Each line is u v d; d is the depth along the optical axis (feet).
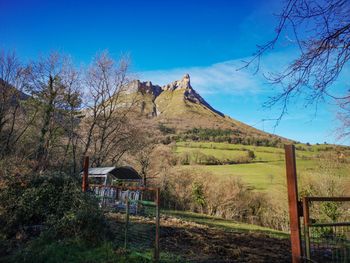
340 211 67.67
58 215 33.19
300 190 79.66
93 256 26.21
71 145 107.34
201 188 114.21
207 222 69.10
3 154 81.20
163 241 33.47
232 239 40.55
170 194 118.42
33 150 95.50
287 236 51.90
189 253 29.12
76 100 104.58
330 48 12.33
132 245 29.48
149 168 123.03
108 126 111.96
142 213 56.85
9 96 95.61
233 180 113.80
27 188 35.83
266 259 29.48
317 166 78.38
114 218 45.11
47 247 27.66
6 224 32.40
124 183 71.67
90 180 72.74
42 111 99.50
